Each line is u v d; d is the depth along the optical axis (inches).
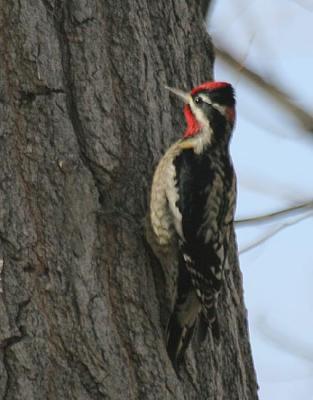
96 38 444.8
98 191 427.8
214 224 466.0
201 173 468.8
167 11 481.7
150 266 440.1
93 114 433.4
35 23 427.8
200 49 505.4
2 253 390.0
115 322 410.9
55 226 404.5
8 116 410.3
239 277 493.0
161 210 448.5
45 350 385.7
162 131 461.4
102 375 394.0
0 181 398.9
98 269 412.5
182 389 420.5
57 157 414.9
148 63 460.4
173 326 432.8
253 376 478.3
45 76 423.2
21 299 386.9
